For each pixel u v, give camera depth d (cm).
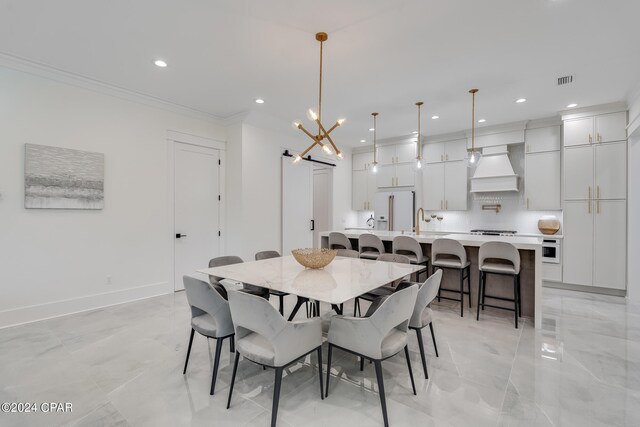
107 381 211
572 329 304
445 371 225
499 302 363
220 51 289
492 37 264
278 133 534
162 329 302
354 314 333
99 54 295
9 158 303
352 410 182
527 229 546
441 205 600
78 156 345
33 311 318
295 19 240
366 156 701
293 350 170
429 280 214
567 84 360
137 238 397
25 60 304
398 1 218
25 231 313
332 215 666
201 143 468
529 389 203
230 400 186
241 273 242
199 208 467
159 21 243
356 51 288
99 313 346
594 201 435
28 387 204
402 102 420
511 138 525
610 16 234
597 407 184
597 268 434
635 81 352
